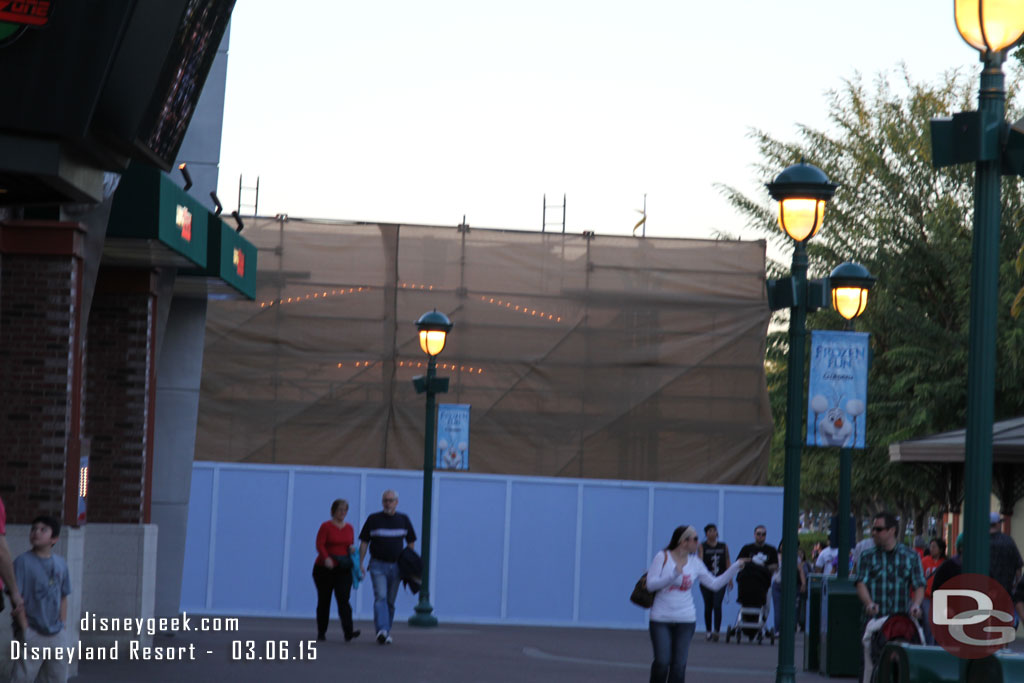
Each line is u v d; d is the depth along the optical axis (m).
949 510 54.34
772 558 42.62
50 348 23.27
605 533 50.66
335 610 48.41
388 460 56.62
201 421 55.94
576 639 40.47
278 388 56.50
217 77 36.31
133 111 18.05
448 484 50.06
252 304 56.72
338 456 56.41
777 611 43.56
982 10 12.73
